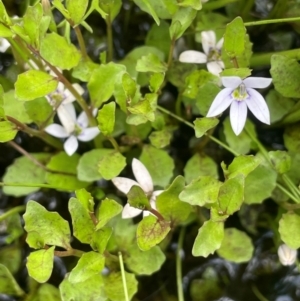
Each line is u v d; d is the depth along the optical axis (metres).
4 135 0.08
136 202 0.07
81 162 0.09
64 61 0.08
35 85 0.08
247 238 0.09
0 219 0.09
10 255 0.09
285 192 0.09
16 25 0.07
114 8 0.09
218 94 0.08
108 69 0.09
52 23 0.09
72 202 0.07
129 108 0.08
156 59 0.09
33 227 0.07
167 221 0.08
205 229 0.07
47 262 0.07
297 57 0.09
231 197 0.07
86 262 0.07
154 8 0.09
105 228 0.07
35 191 0.09
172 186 0.08
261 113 0.08
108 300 0.09
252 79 0.08
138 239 0.07
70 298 0.08
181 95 0.09
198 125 0.08
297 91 0.09
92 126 0.09
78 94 0.09
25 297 0.09
